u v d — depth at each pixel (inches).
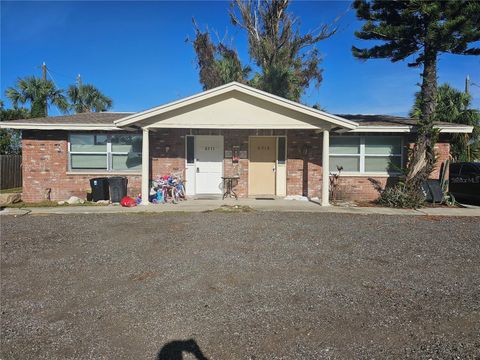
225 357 127.2
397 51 513.7
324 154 477.1
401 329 145.2
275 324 149.6
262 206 465.7
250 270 216.2
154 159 548.1
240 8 975.0
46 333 144.0
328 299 173.9
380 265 226.2
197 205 470.6
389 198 487.8
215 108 474.0
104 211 429.1
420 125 503.2
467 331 143.6
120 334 142.9
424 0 460.4
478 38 460.4
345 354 128.0
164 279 202.2
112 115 615.2
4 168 738.2
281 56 956.6
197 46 1067.3
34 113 941.8
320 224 355.6
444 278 203.0
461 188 552.1
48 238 297.6
